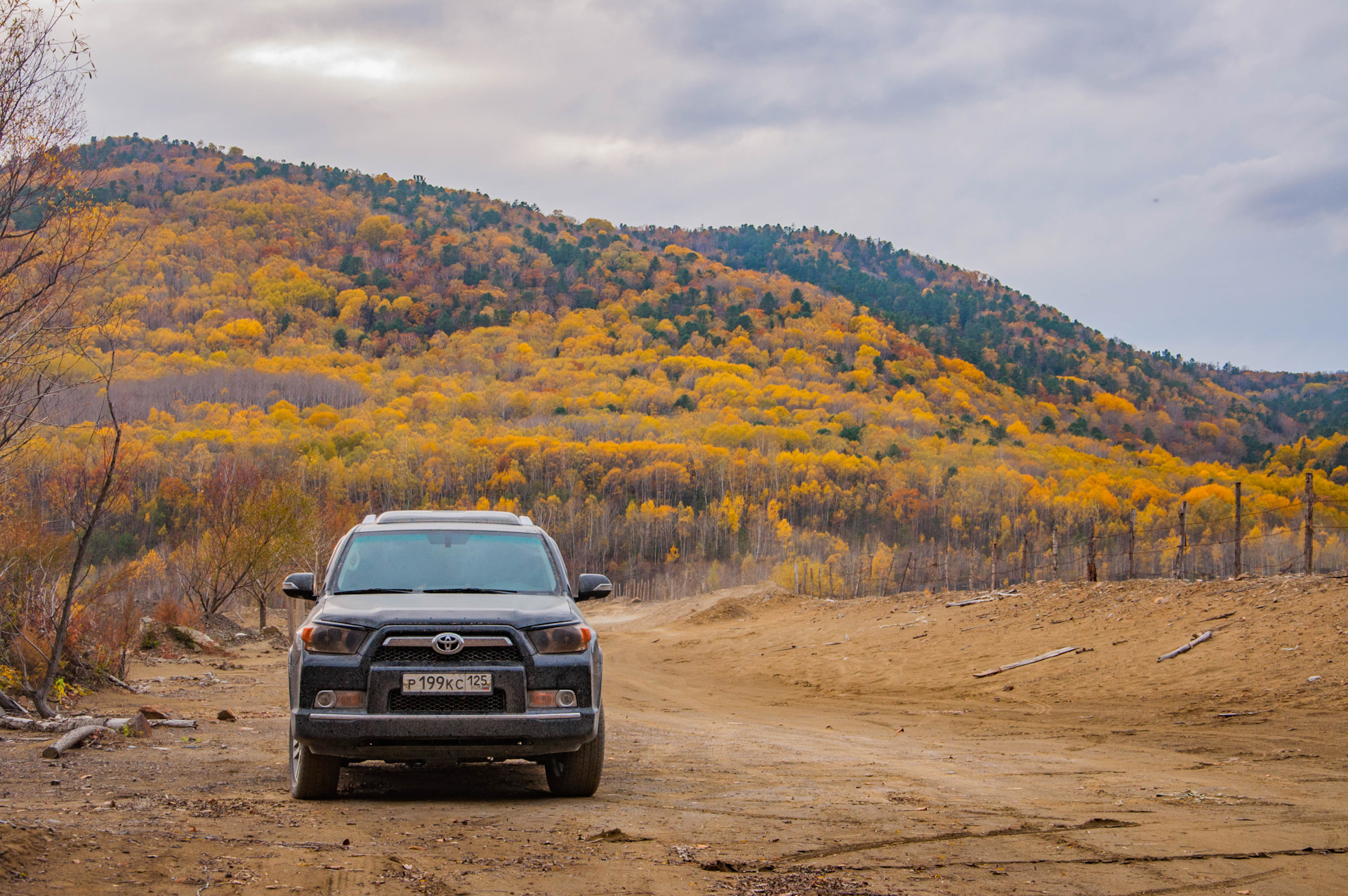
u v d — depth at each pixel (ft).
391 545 23.48
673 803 20.53
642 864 14.42
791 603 155.74
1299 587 64.18
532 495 503.20
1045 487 545.03
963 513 506.89
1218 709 45.93
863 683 71.10
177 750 28.45
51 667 35.94
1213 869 15.61
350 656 19.31
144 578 125.59
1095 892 13.89
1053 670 61.98
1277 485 550.77
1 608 40.75
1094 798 23.39
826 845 16.26
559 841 15.88
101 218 32.71
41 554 42.83
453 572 22.65
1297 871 15.74
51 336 32.30
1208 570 266.36
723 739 38.22
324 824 16.83
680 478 532.32
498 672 19.31
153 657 71.05
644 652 115.44
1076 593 83.82
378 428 596.70
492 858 14.52
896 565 326.24
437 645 19.35
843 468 566.77
